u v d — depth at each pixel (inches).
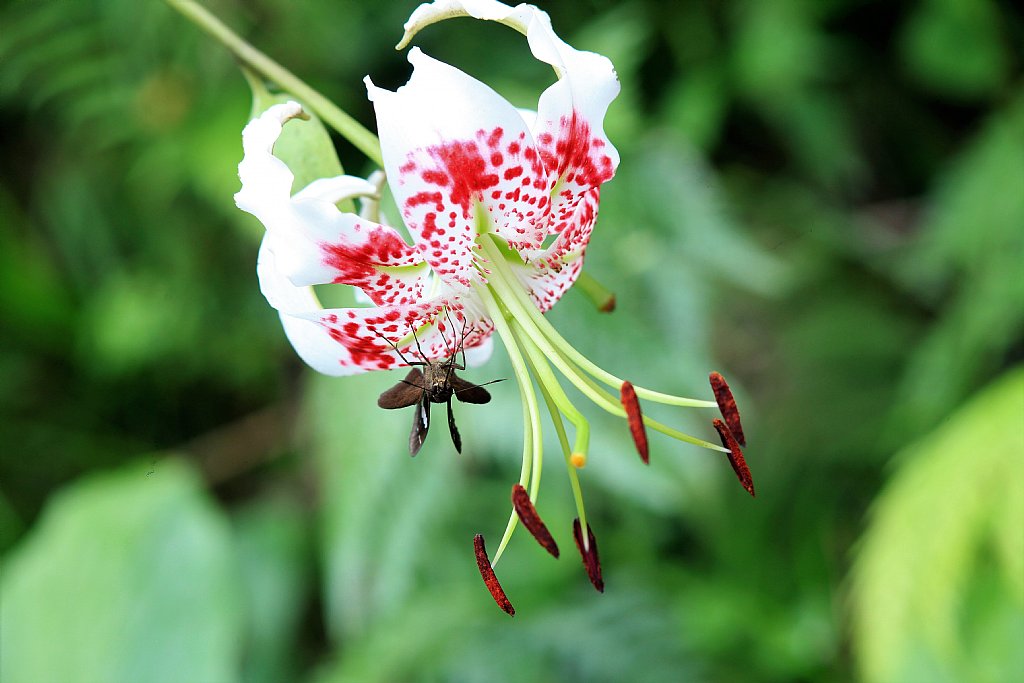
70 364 43.6
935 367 33.3
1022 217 32.6
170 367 41.6
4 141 44.1
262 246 20.7
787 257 38.1
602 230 26.9
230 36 21.5
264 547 36.3
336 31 34.1
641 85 37.8
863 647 27.6
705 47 37.0
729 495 34.7
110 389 42.8
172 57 34.0
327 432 26.5
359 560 26.2
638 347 26.4
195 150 33.9
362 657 30.2
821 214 39.1
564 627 30.4
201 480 41.6
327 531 26.4
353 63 34.8
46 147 42.9
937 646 26.9
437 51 34.4
